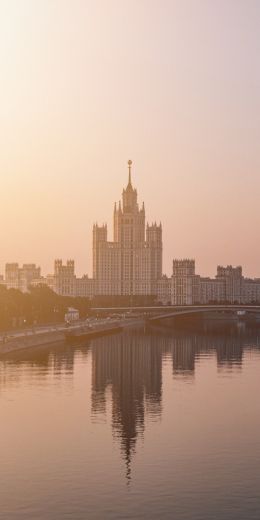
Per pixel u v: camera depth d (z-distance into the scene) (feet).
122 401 563.48
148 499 330.95
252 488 345.51
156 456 400.06
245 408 536.01
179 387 640.99
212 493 337.93
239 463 385.91
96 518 309.01
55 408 532.32
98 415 509.76
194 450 412.57
